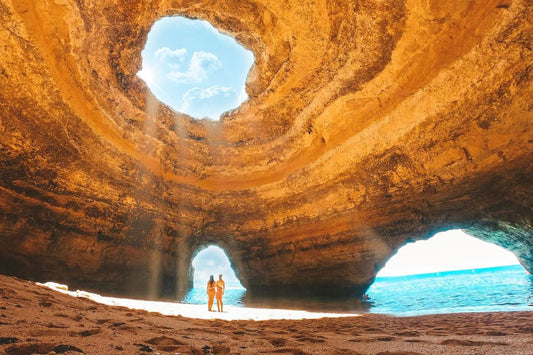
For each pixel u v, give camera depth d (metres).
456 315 6.28
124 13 10.90
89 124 10.81
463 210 11.49
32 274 9.98
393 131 11.42
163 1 11.78
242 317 7.15
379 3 9.65
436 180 11.29
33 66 8.86
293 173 14.47
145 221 13.48
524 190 9.77
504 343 2.77
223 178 16.12
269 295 16.05
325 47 11.52
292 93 13.32
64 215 10.58
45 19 8.83
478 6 8.78
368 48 10.74
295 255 14.88
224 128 15.94
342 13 10.48
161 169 14.36
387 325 5.25
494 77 9.09
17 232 9.44
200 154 15.83
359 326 5.19
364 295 15.08
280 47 12.78
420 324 5.18
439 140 10.70
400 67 10.62
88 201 11.20
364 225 13.21
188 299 16.59
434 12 9.24
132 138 12.84
